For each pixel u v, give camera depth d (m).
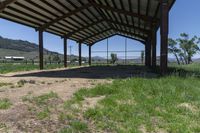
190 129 6.33
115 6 29.17
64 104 8.66
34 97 9.96
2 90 12.59
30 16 28.58
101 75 21.48
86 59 80.69
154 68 30.14
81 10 31.33
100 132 6.21
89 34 49.03
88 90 11.27
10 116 7.33
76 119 7.07
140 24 36.75
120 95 9.96
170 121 7.00
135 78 15.66
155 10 26.33
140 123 6.82
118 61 67.25
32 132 6.12
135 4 25.86
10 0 22.34
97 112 7.53
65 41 42.88
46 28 32.91
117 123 6.85
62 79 17.94
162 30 18.84
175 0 19.14
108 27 48.50
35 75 22.22
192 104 8.84
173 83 12.72
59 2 27.27
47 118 7.17
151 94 10.32
